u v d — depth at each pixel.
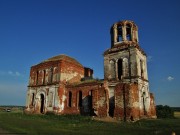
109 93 30.00
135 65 28.88
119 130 16.41
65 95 34.25
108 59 32.31
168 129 16.86
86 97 30.95
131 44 30.19
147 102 29.69
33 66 40.38
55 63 36.50
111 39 33.66
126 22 32.34
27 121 22.92
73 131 15.70
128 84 24.78
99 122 22.19
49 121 23.14
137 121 22.78
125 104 24.39
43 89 36.50
